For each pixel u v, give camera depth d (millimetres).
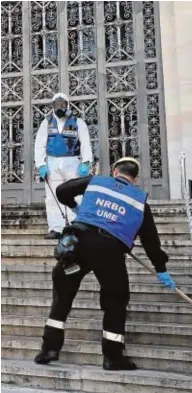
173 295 4098
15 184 8953
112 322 3326
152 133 8625
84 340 3785
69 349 3623
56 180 5812
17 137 9156
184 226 5930
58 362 3607
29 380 3424
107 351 3338
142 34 8969
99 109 8906
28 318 4027
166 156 8469
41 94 9195
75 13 9336
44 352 3494
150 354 3436
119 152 8719
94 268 3303
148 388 3160
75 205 3639
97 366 3484
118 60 8992
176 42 8641
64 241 3277
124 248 3334
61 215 5715
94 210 3346
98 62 9055
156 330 3645
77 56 9172
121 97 8867
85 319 3975
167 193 8328
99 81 8992
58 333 3465
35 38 9414
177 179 8242
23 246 5465
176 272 4637
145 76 8828
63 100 5941
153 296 4168
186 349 3492
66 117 5953
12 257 5301
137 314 3936
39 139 5961
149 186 8430
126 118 8789
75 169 5824
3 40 9523
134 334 3711
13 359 3734
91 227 3301
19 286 4496
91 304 4047
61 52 9242
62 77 9148
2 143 9141
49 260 5156
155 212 6348
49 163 5859
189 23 8633
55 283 3467
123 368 3352
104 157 8742
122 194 3354
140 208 3322
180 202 6727
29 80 9273
